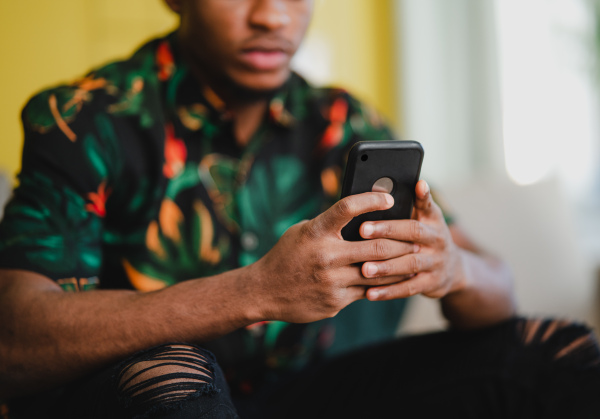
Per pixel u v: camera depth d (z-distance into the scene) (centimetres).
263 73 93
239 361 98
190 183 97
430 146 281
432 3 280
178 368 63
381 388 95
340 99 115
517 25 261
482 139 276
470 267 87
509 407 88
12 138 219
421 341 98
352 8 278
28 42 220
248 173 101
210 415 60
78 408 68
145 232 93
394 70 284
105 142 89
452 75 282
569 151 254
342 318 114
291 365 106
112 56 234
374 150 66
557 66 251
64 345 69
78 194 84
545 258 154
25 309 71
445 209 106
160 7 239
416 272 72
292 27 92
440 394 91
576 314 151
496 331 92
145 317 69
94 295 73
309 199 106
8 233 79
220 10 89
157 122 95
